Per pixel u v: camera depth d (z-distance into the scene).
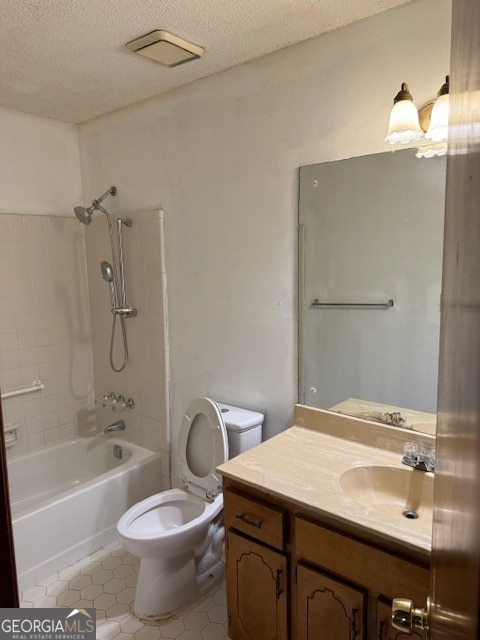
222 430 2.02
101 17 1.61
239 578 1.66
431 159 1.61
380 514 1.33
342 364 1.91
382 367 1.80
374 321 1.81
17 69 2.04
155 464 2.69
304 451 1.75
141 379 2.76
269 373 2.14
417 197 1.65
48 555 2.21
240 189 2.13
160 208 2.50
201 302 2.38
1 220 2.60
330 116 1.81
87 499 2.37
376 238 1.76
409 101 1.49
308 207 1.92
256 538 1.59
